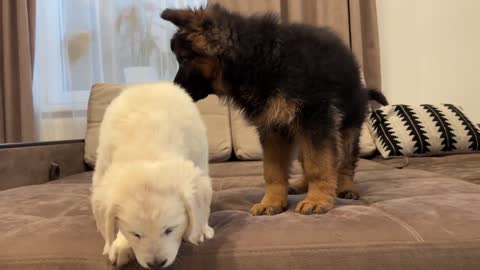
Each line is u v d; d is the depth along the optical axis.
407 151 2.59
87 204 1.47
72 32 3.12
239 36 1.42
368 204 1.44
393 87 3.32
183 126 1.20
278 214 1.28
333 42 1.57
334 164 1.40
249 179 1.98
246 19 1.49
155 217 0.90
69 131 3.16
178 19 1.50
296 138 1.47
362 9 3.15
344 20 3.04
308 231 1.06
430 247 0.99
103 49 3.14
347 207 1.29
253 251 1.00
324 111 1.40
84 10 3.12
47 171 2.25
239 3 3.00
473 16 3.30
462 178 1.85
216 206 1.47
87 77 3.14
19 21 2.93
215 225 1.18
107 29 3.13
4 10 2.95
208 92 1.57
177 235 0.96
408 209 1.19
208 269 0.99
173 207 0.93
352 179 1.69
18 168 2.03
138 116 1.18
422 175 1.87
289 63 1.38
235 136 2.67
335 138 1.43
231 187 1.84
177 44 1.53
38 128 3.11
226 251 1.01
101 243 1.06
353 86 1.64
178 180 0.97
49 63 3.13
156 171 0.98
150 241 0.91
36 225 1.18
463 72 3.34
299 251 0.99
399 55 3.30
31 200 1.53
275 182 1.47
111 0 3.12
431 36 3.30
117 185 0.96
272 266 0.97
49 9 3.12
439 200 1.27
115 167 1.04
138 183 0.94
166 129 1.14
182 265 1.00
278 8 3.01
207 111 2.67
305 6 3.10
